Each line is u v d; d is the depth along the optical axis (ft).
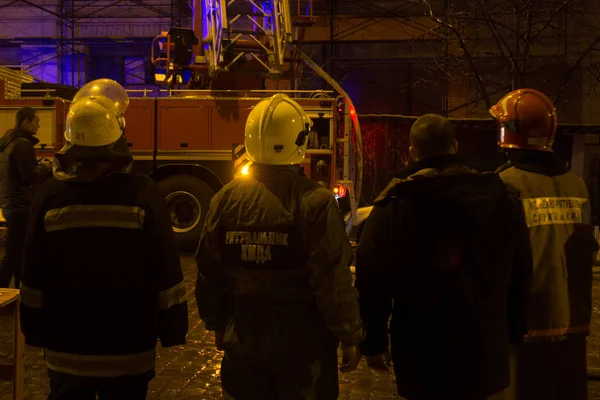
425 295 8.27
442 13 70.23
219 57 35.19
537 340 9.36
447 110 70.08
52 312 8.94
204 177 35.47
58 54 76.18
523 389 9.39
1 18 76.48
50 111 34.47
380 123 49.83
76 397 9.06
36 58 76.43
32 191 22.25
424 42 71.87
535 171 9.62
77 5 77.05
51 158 34.40
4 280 22.11
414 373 8.39
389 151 49.98
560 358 9.47
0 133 34.71
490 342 8.28
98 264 8.82
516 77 43.39
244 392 8.34
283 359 8.13
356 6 72.95
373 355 8.79
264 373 8.27
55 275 8.93
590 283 9.77
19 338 12.42
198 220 34.96
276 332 8.16
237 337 8.36
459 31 50.14
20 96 36.60
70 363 8.87
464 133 51.65
